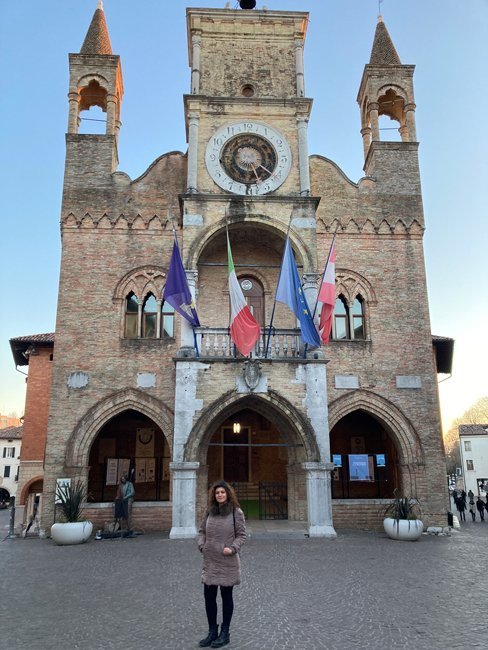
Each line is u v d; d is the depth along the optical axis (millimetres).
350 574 14125
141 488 27250
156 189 27250
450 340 31500
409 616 10320
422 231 27672
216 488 9195
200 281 27219
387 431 26125
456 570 14727
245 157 25969
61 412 24328
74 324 25312
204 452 23781
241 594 12047
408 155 28609
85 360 24984
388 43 31094
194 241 24359
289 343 24031
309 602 11352
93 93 30812
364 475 27062
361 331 26703
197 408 22031
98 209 26719
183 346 22719
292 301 22391
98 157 27375
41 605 11320
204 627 9758
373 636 9211
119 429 27766
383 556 17000
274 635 9297
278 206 25031
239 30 28312
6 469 90750
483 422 143625
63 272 25844
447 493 25922
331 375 25594
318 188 27844
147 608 11000
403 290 26922
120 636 9297
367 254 27234
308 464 21719
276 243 26766
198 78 27172
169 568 15133
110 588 12773
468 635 9242
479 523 33062
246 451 28391
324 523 21328
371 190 27984
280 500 27578
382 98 31438
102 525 23719
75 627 9812
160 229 26797
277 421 24484
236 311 22234
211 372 22406
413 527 20875
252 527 23078
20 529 29422
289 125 26609
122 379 24969
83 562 16344
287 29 28484
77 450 23969
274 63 27984
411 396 25703
